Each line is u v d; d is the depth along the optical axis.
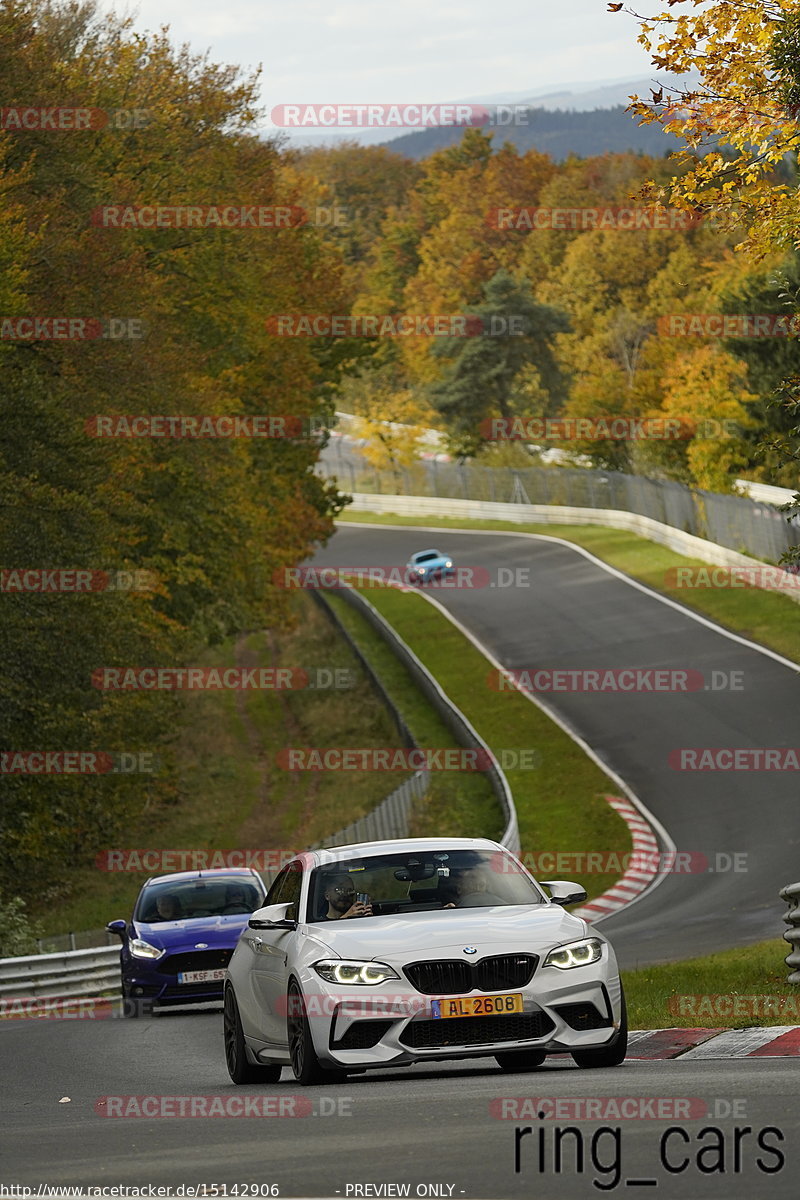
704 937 37.28
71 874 62.47
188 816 70.81
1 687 44.97
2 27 55.00
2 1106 17.23
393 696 86.75
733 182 26.20
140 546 64.25
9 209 48.56
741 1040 16.83
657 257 181.75
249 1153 11.12
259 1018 16.88
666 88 25.73
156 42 73.25
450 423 182.25
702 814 56.44
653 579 101.12
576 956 15.34
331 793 73.12
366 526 155.62
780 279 26.12
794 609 85.69
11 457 47.19
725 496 100.44
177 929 32.72
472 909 16.23
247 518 70.62
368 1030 14.94
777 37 24.44
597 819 58.03
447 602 108.81
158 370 57.44
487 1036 14.92
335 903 16.52
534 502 148.50
